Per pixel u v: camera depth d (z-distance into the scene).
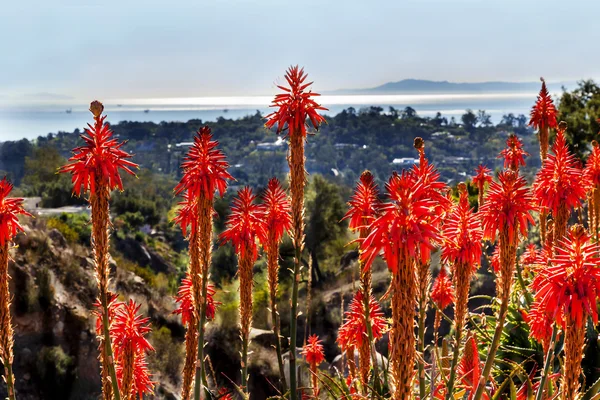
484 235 4.46
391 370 3.88
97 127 4.47
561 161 5.75
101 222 4.57
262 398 18.55
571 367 3.79
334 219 32.06
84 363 18.19
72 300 19.47
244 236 5.76
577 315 3.58
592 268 3.58
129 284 23.75
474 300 14.89
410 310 3.34
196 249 5.46
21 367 17.08
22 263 19.06
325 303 22.56
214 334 19.84
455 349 4.53
